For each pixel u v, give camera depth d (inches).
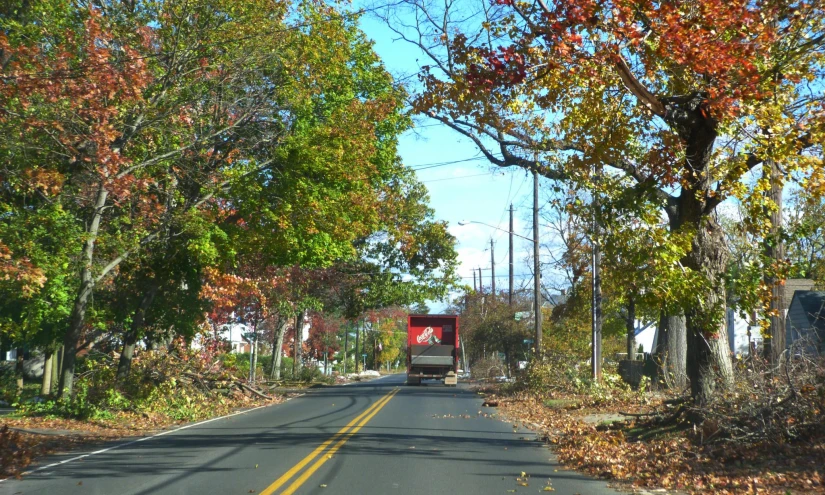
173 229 936.9
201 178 936.3
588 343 1753.2
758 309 532.1
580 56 495.2
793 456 456.4
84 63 660.1
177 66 829.8
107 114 674.8
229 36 852.0
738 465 462.0
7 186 745.6
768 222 508.4
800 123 485.7
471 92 555.5
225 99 921.5
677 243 501.0
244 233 983.0
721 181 530.0
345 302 1838.1
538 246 1446.9
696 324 545.3
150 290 968.3
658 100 529.3
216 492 395.9
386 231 1647.4
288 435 673.6
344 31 1022.4
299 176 973.2
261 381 1614.2
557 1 481.1
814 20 491.8
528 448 604.1
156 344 1135.0
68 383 826.8
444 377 1820.9
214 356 1216.8
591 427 699.4
